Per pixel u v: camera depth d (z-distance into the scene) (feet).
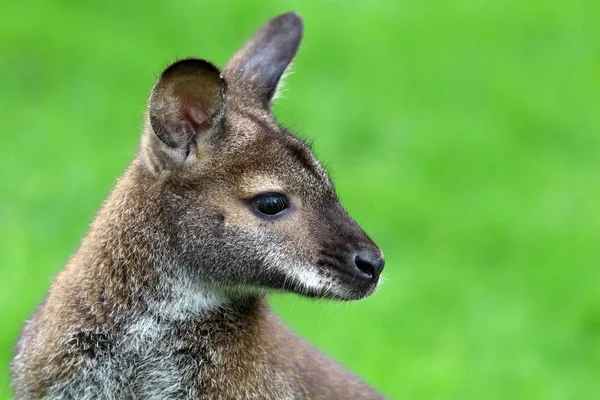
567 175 63.67
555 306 52.39
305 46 72.69
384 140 64.85
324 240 31.73
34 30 70.69
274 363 32.55
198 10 75.15
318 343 47.19
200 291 31.99
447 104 69.15
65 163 59.31
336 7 77.97
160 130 31.04
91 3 74.79
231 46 71.77
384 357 46.26
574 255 55.98
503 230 57.47
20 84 66.80
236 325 32.32
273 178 31.55
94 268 31.78
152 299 31.76
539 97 70.90
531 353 48.75
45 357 31.37
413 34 76.18
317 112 66.33
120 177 33.27
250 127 31.99
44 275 49.70
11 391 33.42
